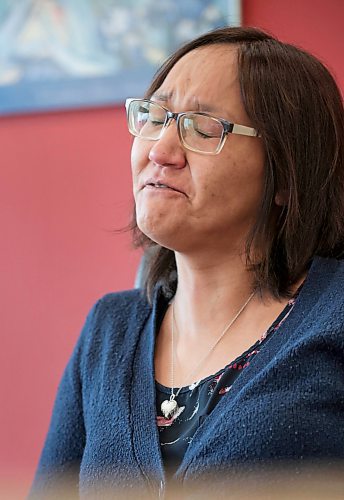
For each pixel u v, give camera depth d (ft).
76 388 4.86
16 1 8.48
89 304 8.58
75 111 8.50
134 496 3.97
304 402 3.83
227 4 8.09
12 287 8.74
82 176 8.54
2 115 8.64
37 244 8.66
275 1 8.08
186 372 4.35
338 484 3.62
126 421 4.26
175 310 4.67
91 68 8.41
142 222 4.23
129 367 4.52
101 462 4.24
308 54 4.43
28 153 8.64
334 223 4.43
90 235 8.54
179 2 8.20
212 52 4.32
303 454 3.73
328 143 4.37
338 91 4.49
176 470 4.03
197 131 4.16
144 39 8.29
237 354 4.24
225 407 3.99
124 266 8.47
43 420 8.72
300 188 4.30
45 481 4.75
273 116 4.19
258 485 3.67
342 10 8.00
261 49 4.30
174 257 4.87
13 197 8.70
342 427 3.85
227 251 4.33
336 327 3.94
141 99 4.39
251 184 4.23
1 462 8.78
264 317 4.31
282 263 4.41
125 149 8.41
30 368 8.73
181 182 4.15
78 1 8.38
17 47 8.52
